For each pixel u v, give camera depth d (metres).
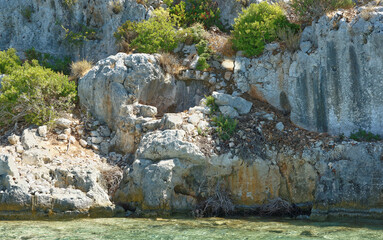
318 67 12.59
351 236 9.26
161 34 15.39
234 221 10.76
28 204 10.83
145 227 10.09
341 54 12.23
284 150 11.91
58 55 16.98
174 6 17.58
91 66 15.43
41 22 17.44
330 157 11.46
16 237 9.22
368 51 11.92
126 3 16.69
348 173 11.12
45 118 13.62
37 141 12.92
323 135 12.21
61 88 14.23
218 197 11.59
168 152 11.54
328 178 11.25
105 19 16.78
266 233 9.55
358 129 12.05
